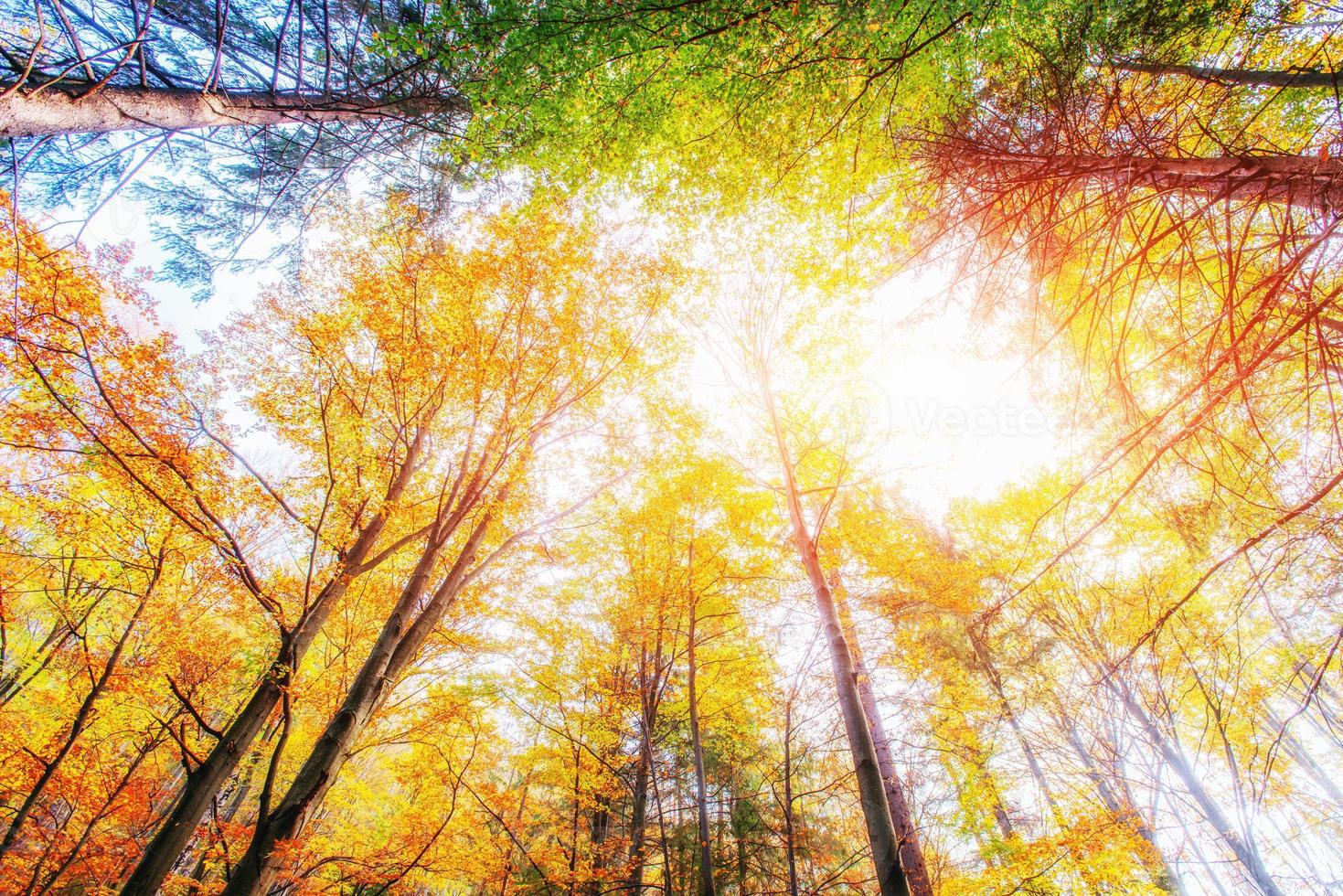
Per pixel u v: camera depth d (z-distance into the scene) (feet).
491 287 20.39
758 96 13.00
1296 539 9.32
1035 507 22.30
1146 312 14.02
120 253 11.90
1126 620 17.39
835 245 17.28
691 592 21.76
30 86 11.86
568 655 27.22
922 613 22.27
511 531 23.21
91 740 19.31
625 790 26.07
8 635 20.34
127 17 16.47
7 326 10.71
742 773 27.86
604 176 15.26
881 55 10.94
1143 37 10.00
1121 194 10.25
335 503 17.57
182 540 15.34
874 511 25.68
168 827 11.98
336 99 19.66
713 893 14.79
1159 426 11.19
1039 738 21.21
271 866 10.72
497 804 20.81
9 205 10.79
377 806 28.68
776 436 22.07
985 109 12.21
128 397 12.32
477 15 11.11
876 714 21.84
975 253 14.98
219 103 16.66
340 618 24.80
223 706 23.08
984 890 17.26
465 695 24.52
